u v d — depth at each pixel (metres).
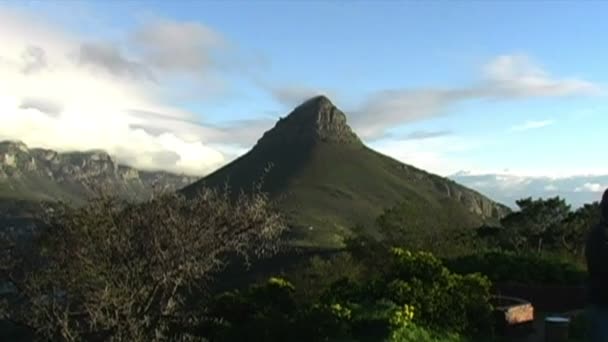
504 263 19.83
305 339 11.84
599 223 4.90
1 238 10.65
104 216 10.89
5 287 10.91
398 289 13.29
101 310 10.93
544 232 46.75
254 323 12.72
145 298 10.95
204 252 11.04
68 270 10.70
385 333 11.70
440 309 13.40
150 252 10.83
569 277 19.20
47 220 10.93
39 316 10.84
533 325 15.61
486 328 13.94
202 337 12.70
